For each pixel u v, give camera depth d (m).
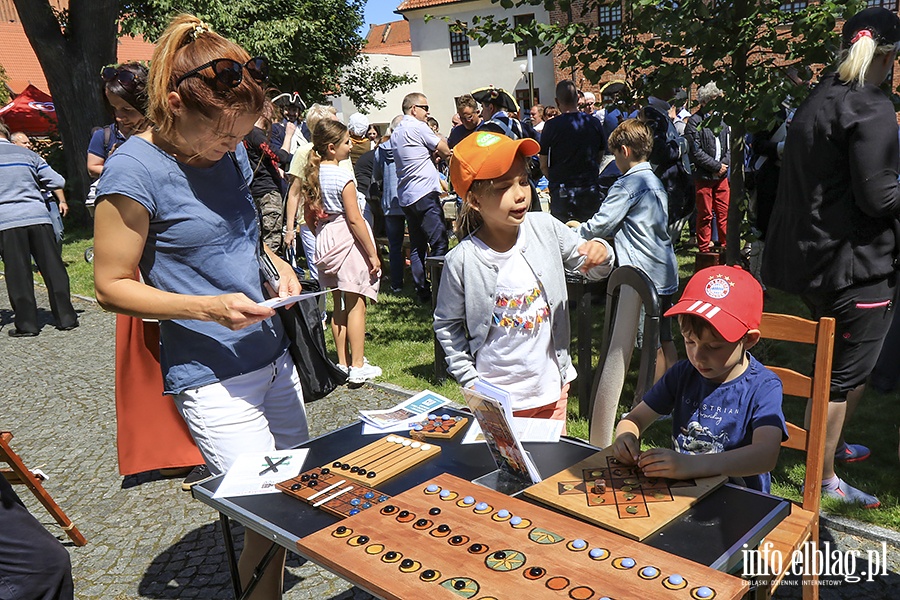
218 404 2.28
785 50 4.30
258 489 2.02
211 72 1.90
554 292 2.64
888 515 3.11
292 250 7.62
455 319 2.69
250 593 2.26
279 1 25.09
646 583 1.40
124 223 2.07
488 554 1.53
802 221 3.05
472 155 2.38
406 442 2.23
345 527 1.69
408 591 1.42
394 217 7.78
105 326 7.54
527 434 2.26
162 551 3.38
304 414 2.63
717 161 7.52
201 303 2.07
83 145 15.22
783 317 2.24
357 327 5.27
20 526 2.17
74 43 14.80
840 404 3.15
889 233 2.93
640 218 4.33
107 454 4.52
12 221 7.11
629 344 2.81
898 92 4.01
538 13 27.94
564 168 6.52
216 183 2.22
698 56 4.48
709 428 2.15
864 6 3.96
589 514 1.69
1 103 29.69
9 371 6.30
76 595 3.09
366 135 8.72
